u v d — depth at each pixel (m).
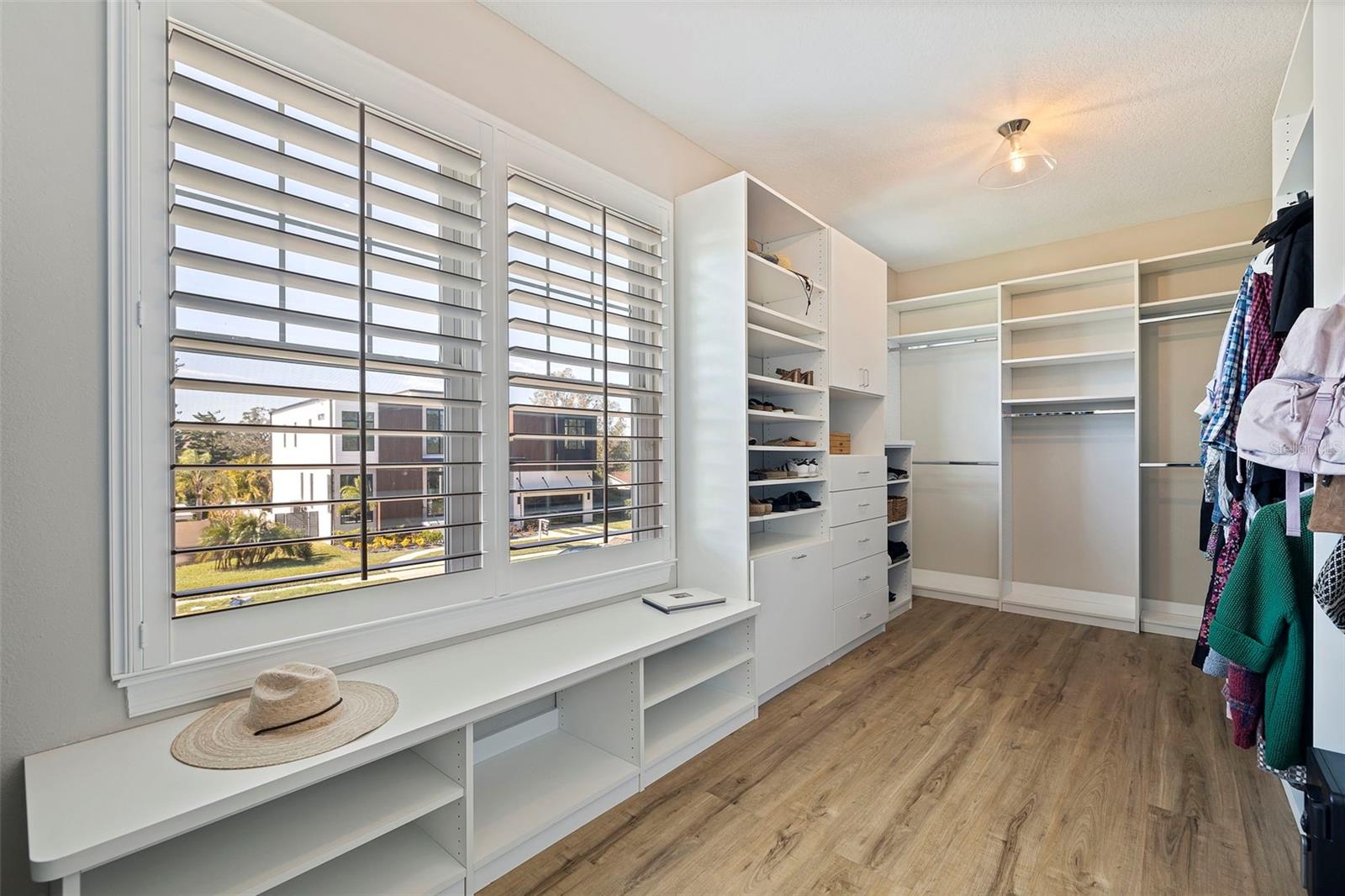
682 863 1.62
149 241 1.36
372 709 1.44
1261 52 2.16
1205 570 3.67
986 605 4.18
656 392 2.54
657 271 2.62
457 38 1.96
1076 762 2.11
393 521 1.77
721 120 2.68
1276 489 1.67
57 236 1.27
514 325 2.03
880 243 4.18
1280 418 1.17
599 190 2.38
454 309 1.84
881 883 1.54
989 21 2.04
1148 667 3.03
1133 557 3.86
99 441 1.32
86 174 1.30
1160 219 3.77
